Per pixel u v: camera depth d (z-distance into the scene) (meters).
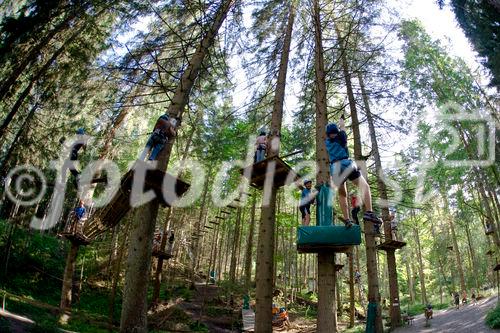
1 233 15.05
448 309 26.67
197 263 25.53
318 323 7.18
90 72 8.92
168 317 15.38
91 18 10.48
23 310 9.49
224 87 10.88
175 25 9.98
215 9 8.94
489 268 34.69
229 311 18.09
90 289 16.34
